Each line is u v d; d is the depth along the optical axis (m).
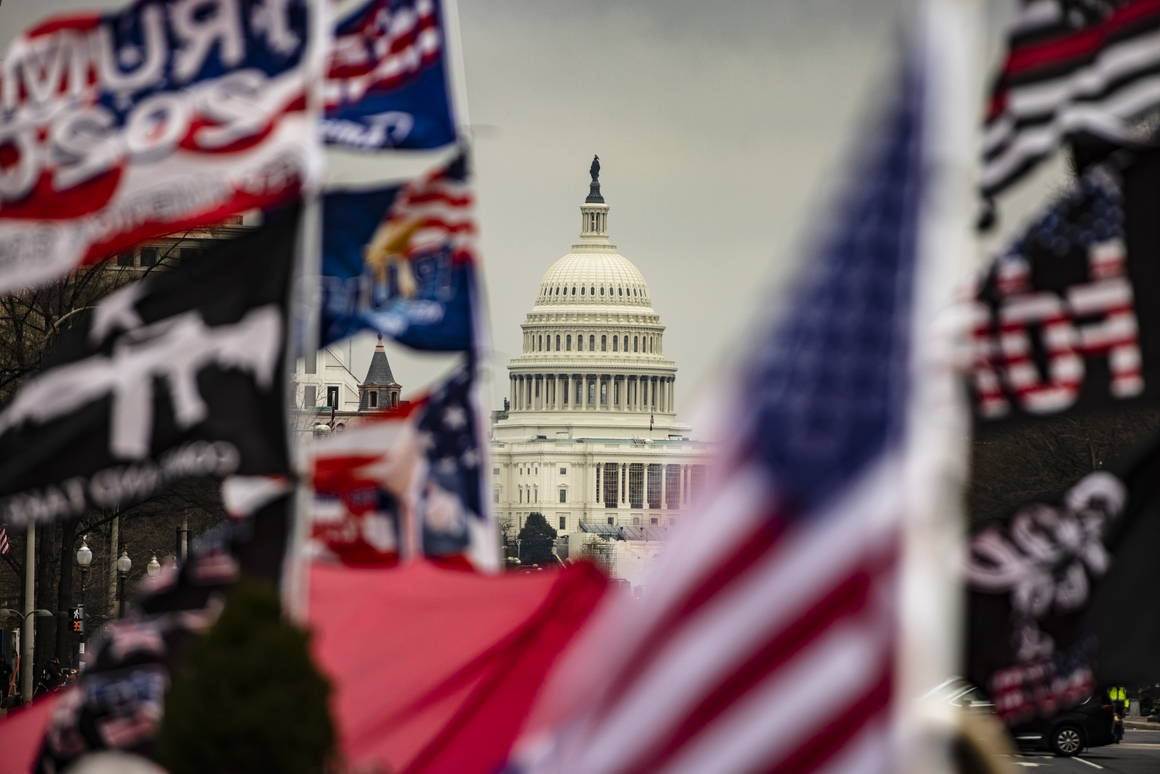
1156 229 34.84
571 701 20.52
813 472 17.31
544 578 52.44
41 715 45.19
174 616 44.06
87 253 46.78
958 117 17.78
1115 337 34.97
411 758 45.56
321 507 59.25
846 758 16.95
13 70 47.47
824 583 17.16
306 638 38.09
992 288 35.53
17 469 43.97
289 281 44.16
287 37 45.31
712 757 17.70
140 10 46.59
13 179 47.41
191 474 43.38
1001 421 35.41
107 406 43.88
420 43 57.16
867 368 17.47
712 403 17.97
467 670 48.25
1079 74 35.41
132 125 46.56
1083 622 36.72
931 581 17.02
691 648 17.81
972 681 37.09
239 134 45.44
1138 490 36.88
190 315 44.16
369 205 59.22
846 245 17.86
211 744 36.81
